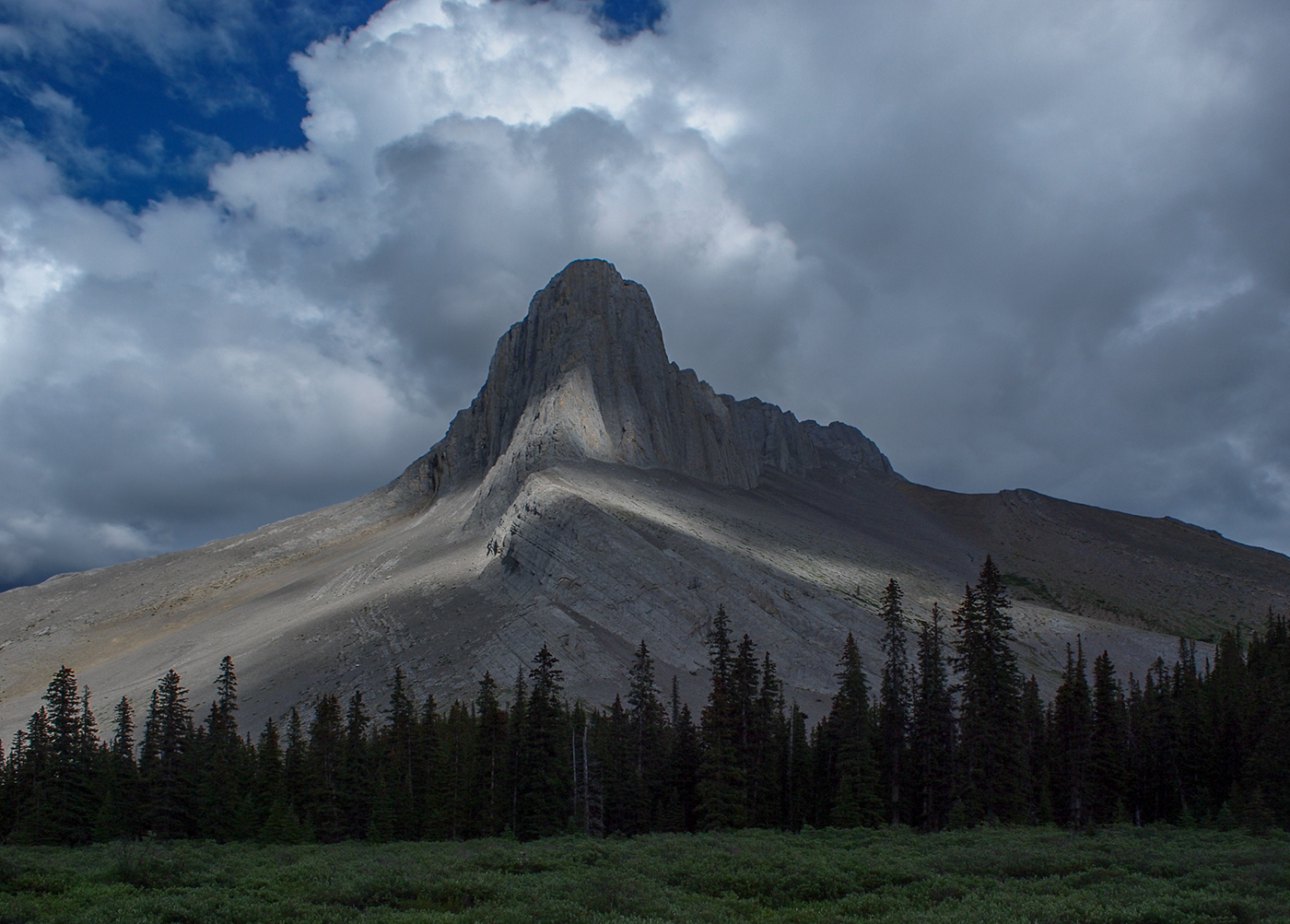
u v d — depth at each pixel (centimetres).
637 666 7856
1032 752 7425
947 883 3475
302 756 7888
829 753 7194
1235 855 3825
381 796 7088
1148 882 3344
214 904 3120
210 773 7588
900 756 6962
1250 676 8844
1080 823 6378
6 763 8244
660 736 7662
